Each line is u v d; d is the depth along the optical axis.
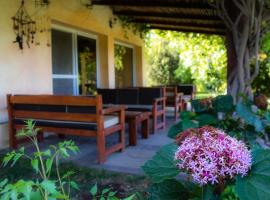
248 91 4.43
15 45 5.17
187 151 1.19
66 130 4.24
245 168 1.16
